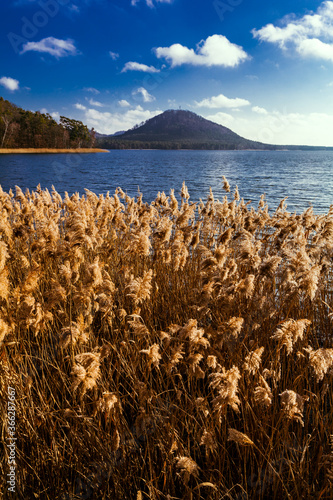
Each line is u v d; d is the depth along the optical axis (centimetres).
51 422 292
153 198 2866
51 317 330
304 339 396
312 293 341
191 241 591
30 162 6944
